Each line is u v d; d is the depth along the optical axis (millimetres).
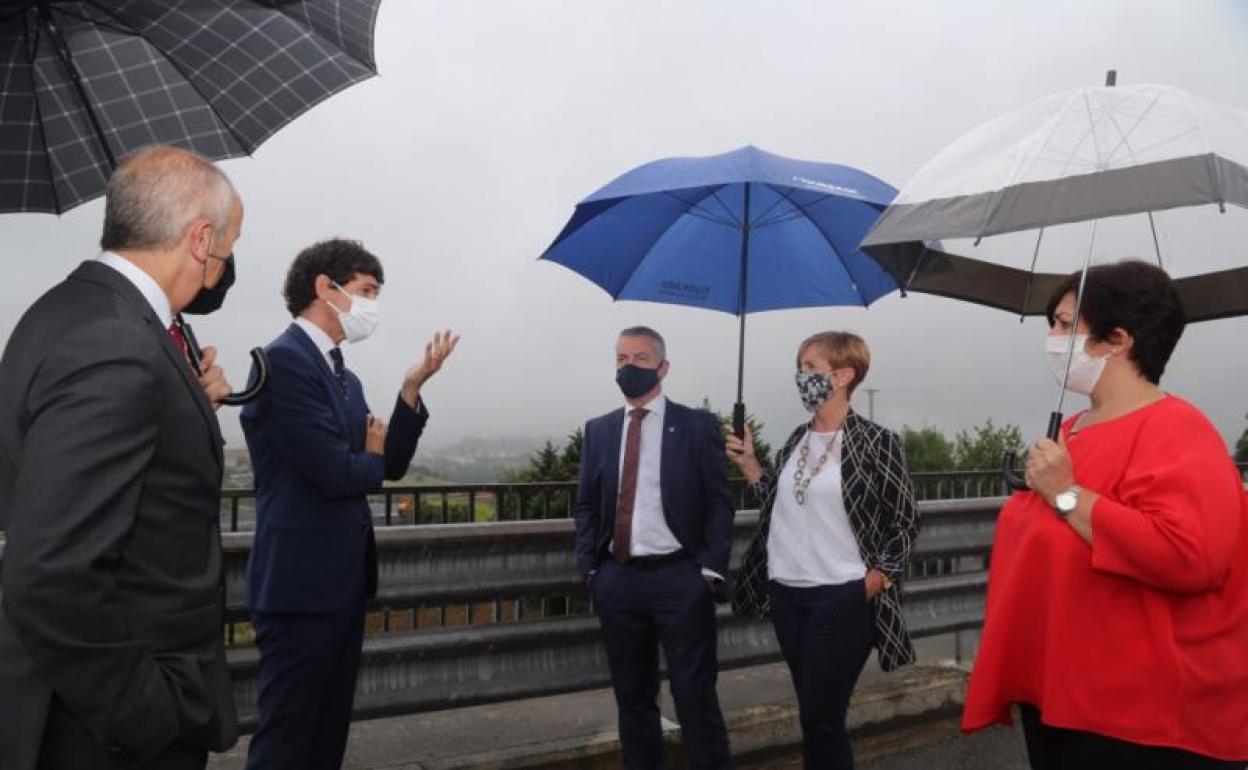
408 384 3635
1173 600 2426
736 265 4555
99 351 1843
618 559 4020
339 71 2854
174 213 2057
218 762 3986
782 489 4008
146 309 1990
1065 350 2662
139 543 1906
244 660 3598
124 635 1812
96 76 2586
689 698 3918
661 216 4527
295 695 3164
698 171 3818
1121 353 2604
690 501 4000
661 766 4074
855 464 3834
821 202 4316
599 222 4520
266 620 3201
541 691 4188
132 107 2602
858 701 4898
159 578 1929
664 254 4648
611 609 4023
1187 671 2381
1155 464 2430
